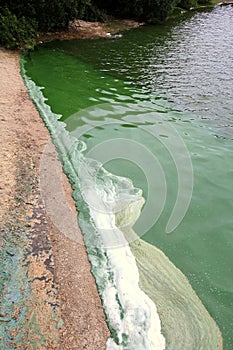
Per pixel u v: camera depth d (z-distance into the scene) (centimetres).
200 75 1222
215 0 2809
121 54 1392
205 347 390
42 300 406
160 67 1278
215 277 477
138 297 431
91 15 1780
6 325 377
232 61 1384
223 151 768
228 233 549
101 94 1009
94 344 371
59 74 1119
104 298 421
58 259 459
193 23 2022
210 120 912
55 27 1552
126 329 392
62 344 366
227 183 664
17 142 684
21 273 434
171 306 430
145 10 1911
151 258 493
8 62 1139
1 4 1324
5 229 489
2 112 793
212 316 426
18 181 580
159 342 387
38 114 816
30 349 357
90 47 1444
